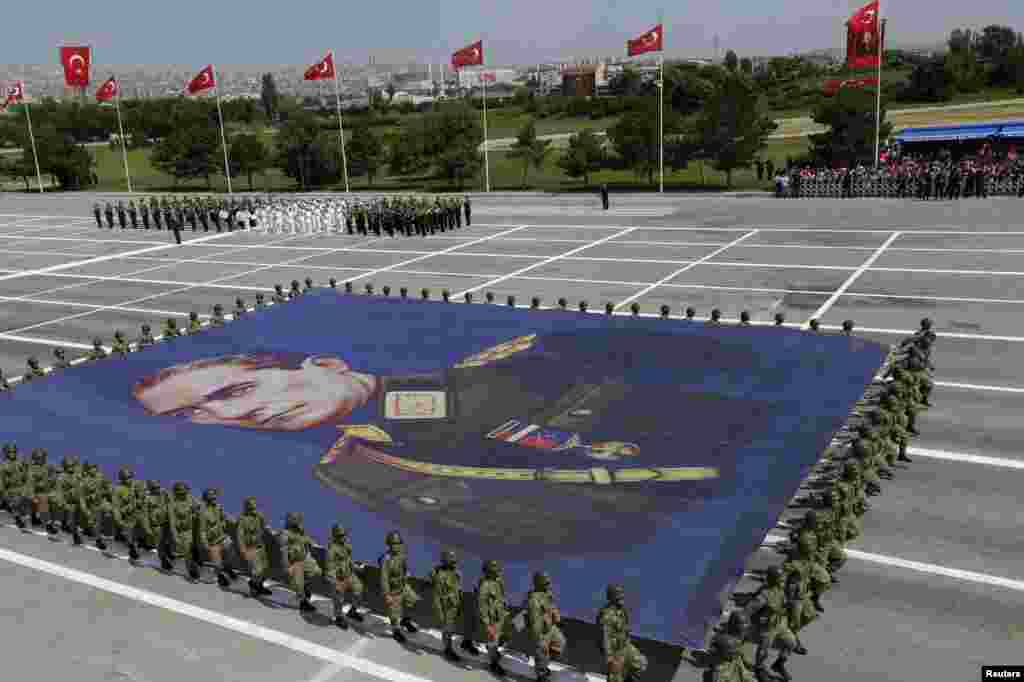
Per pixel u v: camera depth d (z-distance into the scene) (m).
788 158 60.25
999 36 129.38
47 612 13.22
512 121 122.50
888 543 14.00
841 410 18.42
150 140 139.88
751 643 11.47
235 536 13.81
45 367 27.06
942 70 96.44
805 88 115.12
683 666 11.12
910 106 95.62
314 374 22.75
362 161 80.00
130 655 11.97
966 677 10.70
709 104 61.78
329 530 14.47
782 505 14.42
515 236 46.34
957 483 15.97
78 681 11.43
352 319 27.95
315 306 29.95
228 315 31.81
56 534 15.97
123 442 18.95
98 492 15.15
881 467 15.79
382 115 131.00
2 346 29.91
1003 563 13.25
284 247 46.84
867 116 57.28
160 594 13.68
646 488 15.23
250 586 13.67
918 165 50.47
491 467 16.45
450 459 16.94
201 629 12.57
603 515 14.33
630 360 22.27
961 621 11.87
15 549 15.47
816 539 11.84
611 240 43.38
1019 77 96.75
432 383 21.47
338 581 12.20
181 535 13.87
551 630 10.82
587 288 32.88
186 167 83.62
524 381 21.14
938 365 22.38
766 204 51.59
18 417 20.84
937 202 47.19
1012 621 11.82
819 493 15.45
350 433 18.62
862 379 20.23
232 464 17.44
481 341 24.73
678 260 37.25
